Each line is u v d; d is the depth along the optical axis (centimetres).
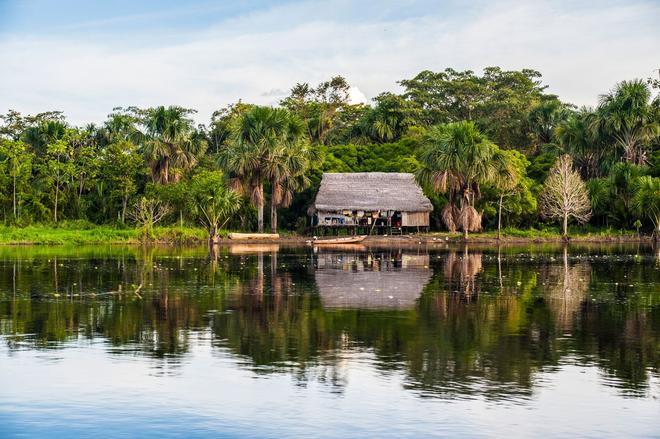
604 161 8850
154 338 2111
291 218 8862
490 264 4609
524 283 3469
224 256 5328
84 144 8762
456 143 6981
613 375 1725
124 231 7362
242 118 7806
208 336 2141
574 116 9688
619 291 3162
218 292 3098
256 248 6494
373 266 4434
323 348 1986
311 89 12131
